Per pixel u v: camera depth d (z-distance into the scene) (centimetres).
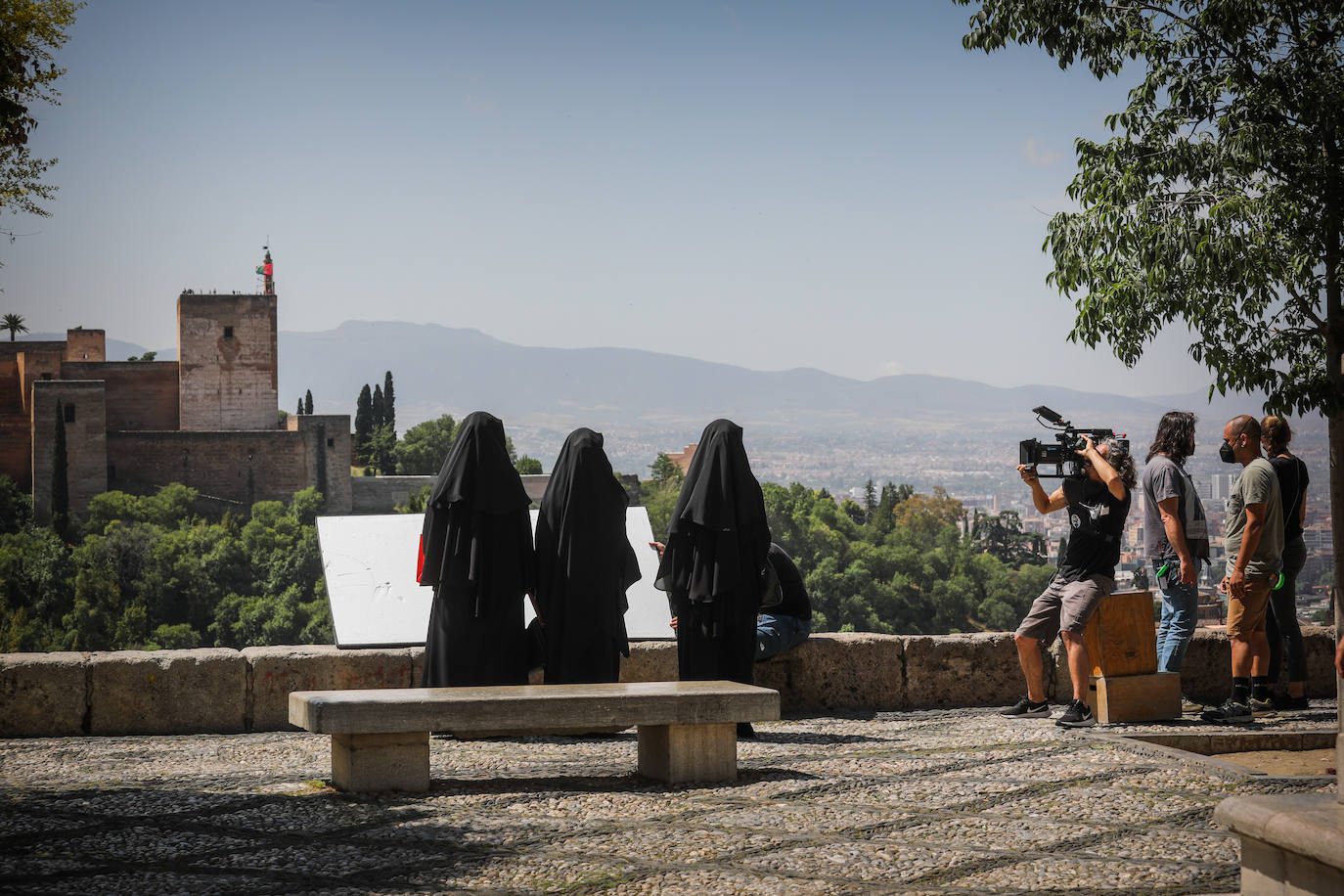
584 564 838
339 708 623
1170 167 1105
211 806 605
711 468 836
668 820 582
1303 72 1086
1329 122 1070
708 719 662
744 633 848
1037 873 505
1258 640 921
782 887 483
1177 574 880
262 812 593
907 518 19338
